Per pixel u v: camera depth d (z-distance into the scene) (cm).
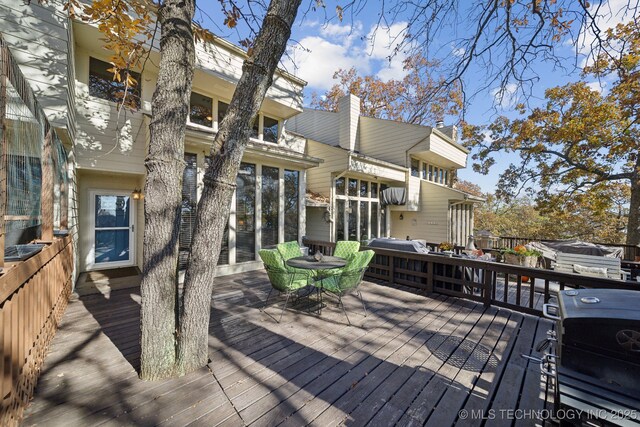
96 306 369
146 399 188
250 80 218
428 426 171
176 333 225
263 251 361
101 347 258
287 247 498
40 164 265
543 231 1529
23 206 226
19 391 167
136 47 317
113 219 590
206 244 220
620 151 880
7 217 196
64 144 397
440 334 301
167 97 210
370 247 552
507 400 195
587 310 141
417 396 199
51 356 241
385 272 533
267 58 218
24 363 177
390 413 182
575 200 1095
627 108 803
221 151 216
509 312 368
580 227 1391
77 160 454
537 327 321
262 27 224
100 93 482
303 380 215
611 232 1310
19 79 184
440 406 189
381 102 1477
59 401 184
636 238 896
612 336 127
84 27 402
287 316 347
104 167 482
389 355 255
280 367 232
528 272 358
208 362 237
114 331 293
